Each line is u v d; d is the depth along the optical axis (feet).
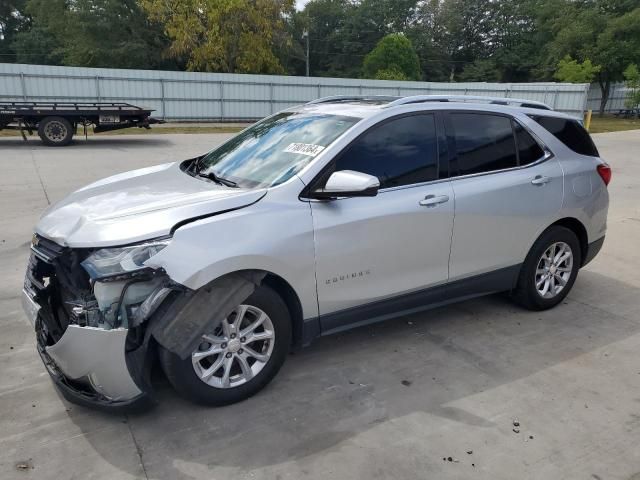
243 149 13.52
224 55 119.44
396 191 12.19
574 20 163.94
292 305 11.28
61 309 10.93
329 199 11.18
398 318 15.08
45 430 9.91
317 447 9.59
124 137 69.05
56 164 43.52
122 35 148.15
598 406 11.03
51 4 148.97
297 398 11.10
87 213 10.64
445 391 11.46
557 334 14.29
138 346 9.57
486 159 13.84
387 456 9.38
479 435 10.00
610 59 146.30
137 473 8.87
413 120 12.78
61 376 10.19
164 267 9.33
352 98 14.93
